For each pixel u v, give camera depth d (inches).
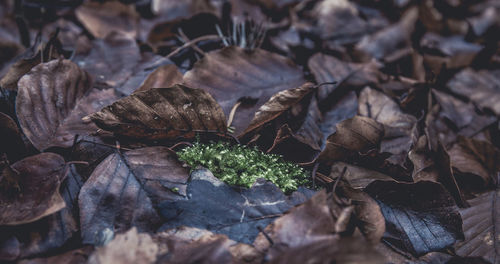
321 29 24.8
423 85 21.3
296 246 16.2
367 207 17.2
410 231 17.6
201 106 17.6
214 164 17.8
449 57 23.8
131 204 17.0
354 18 25.6
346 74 21.0
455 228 17.5
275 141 18.1
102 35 23.0
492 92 22.2
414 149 19.0
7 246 16.2
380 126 18.5
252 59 20.0
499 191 18.8
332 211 16.8
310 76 20.9
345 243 16.0
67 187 17.1
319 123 19.5
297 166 18.3
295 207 16.6
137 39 23.0
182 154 17.9
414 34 25.0
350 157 18.5
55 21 23.1
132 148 17.8
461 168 19.4
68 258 16.2
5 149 17.6
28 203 16.6
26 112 17.6
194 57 21.4
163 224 16.8
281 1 25.0
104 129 17.5
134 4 24.3
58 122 17.9
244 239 16.8
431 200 17.7
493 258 17.5
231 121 18.7
